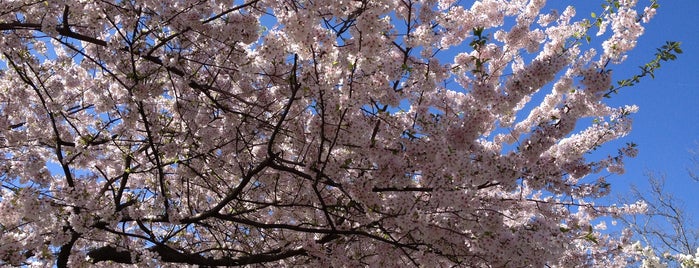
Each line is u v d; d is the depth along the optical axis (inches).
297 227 210.7
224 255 256.5
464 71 243.6
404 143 202.7
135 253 215.5
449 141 206.5
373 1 162.1
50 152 274.4
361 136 192.9
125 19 191.8
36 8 201.9
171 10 197.2
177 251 227.8
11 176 225.5
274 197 245.0
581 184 225.8
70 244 214.7
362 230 216.2
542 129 209.0
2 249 185.5
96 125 234.1
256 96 240.4
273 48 168.1
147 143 241.3
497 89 210.2
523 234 196.1
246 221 216.5
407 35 206.2
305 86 173.2
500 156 205.9
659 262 383.2
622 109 228.2
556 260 209.0
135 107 210.8
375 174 202.4
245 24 199.5
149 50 201.2
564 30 237.5
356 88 180.4
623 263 305.1
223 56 222.7
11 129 244.4
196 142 236.5
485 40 201.0
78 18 206.2
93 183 284.2
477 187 204.5
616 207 260.2
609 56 205.0
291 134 224.2
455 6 235.5
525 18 240.8
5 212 189.3
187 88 225.8
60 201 203.3
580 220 275.9
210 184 256.4
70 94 269.4
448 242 209.9
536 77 203.9
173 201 265.0
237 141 221.3
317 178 192.1
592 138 225.3
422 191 207.6
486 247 197.5
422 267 229.9
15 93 241.1
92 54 242.4
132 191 267.1
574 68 238.4
